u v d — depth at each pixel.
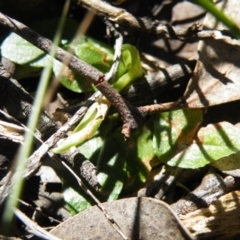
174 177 0.27
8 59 0.30
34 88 0.31
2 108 0.28
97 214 0.25
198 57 0.29
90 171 0.26
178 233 0.24
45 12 0.31
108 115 0.28
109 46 0.30
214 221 0.26
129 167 0.28
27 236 0.27
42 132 0.27
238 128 0.28
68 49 0.30
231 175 0.27
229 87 0.28
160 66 0.30
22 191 0.28
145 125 0.28
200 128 0.28
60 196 0.28
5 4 0.31
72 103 0.30
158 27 0.29
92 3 0.30
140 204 0.25
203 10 0.31
